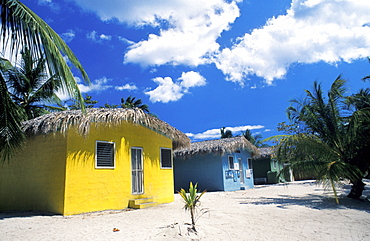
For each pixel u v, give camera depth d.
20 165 10.32
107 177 9.60
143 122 11.01
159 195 11.45
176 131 12.09
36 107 18.61
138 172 10.84
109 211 9.28
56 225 6.79
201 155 18.44
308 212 8.34
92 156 9.26
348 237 5.59
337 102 11.04
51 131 8.96
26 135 9.41
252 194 14.62
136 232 5.94
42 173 9.34
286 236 5.73
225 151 17.28
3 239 5.44
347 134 10.18
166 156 12.28
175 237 5.43
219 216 7.79
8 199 10.62
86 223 7.03
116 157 10.01
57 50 5.68
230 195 14.34
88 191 8.97
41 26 5.68
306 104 11.50
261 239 5.53
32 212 9.09
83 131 8.70
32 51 5.91
